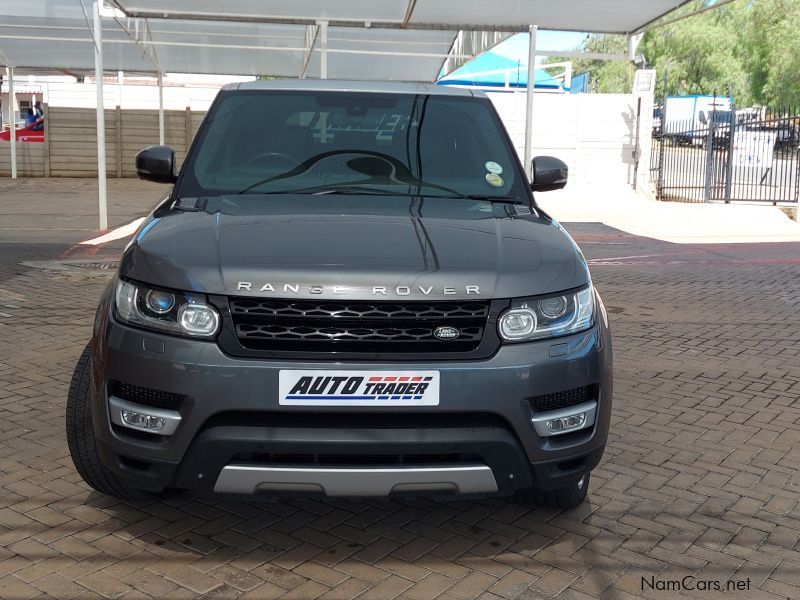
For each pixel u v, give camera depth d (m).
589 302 3.38
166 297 3.12
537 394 3.14
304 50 19.62
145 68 24.28
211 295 3.07
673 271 11.34
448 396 3.05
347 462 3.07
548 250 3.46
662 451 4.84
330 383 3.01
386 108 4.64
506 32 15.77
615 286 10.15
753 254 13.06
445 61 20.91
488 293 3.13
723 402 5.78
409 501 4.05
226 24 17.84
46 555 3.44
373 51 17.92
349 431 3.03
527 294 3.18
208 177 4.20
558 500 3.92
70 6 16.20
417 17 15.03
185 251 3.26
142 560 3.42
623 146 22.69
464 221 3.70
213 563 3.42
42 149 26.39
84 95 26.41
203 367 3.02
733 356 6.98
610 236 15.21
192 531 3.69
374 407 3.03
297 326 3.06
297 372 3.00
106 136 26.64
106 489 3.78
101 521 3.75
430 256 3.26
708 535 3.80
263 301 3.06
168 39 19.69
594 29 16.12
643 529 3.84
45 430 4.88
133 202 19.45
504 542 3.68
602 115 22.55
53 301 8.45
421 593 3.24
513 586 3.31
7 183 24.23
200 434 3.05
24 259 10.94
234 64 23.30
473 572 3.41
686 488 4.32
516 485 3.20
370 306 3.08
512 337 3.15
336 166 4.28
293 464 3.06
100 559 3.42
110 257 11.32
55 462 4.41
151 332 3.12
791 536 3.82
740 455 4.81
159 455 3.10
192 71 24.78
